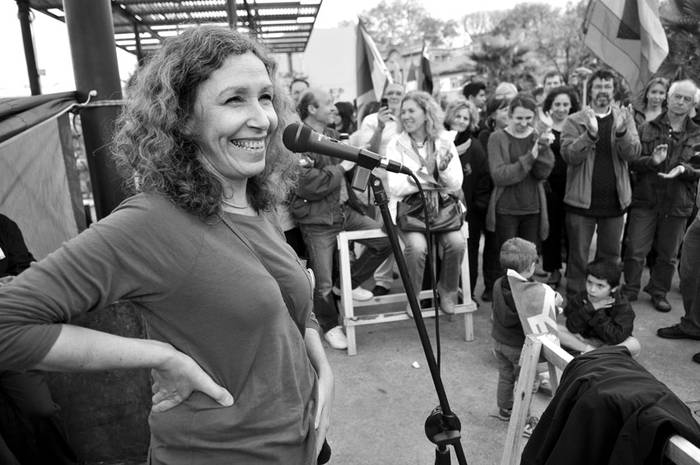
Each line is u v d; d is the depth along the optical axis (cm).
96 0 245
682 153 412
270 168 132
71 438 231
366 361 356
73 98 250
